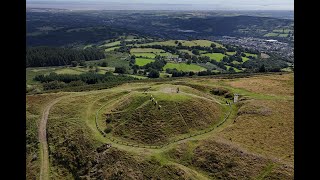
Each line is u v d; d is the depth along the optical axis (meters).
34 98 103.69
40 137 83.06
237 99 90.06
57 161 75.06
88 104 95.31
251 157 61.19
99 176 66.75
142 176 62.78
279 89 94.56
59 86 146.50
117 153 68.94
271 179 55.59
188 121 77.38
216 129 75.50
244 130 70.94
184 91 94.56
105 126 81.38
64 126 84.25
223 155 63.41
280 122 72.19
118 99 96.56
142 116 79.62
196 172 61.81
